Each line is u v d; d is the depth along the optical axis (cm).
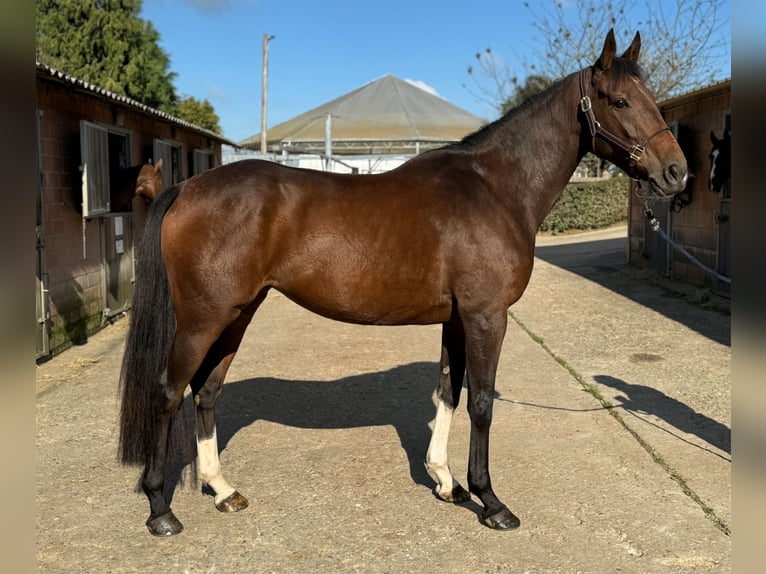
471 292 278
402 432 396
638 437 381
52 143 601
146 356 271
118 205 754
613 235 1683
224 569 250
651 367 534
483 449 284
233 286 268
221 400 455
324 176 288
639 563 253
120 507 300
